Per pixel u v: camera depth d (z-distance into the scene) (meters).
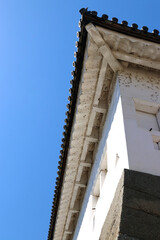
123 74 7.86
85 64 7.84
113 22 7.46
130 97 7.14
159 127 6.82
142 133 6.15
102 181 7.88
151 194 4.95
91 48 7.52
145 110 7.21
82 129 9.20
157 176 5.23
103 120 8.77
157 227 4.55
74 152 9.73
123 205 4.71
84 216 9.55
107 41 7.48
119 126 6.64
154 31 7.76
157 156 5.70
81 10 7.34
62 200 10.97
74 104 8.91
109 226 5.16
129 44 7.50
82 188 10.77
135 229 4.44
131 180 5.05
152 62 7.89
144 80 7.90
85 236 8.48
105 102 8.60
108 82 8.34
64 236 12.16
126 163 5.52
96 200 8.74
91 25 7.20
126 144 5.77
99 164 8.46
